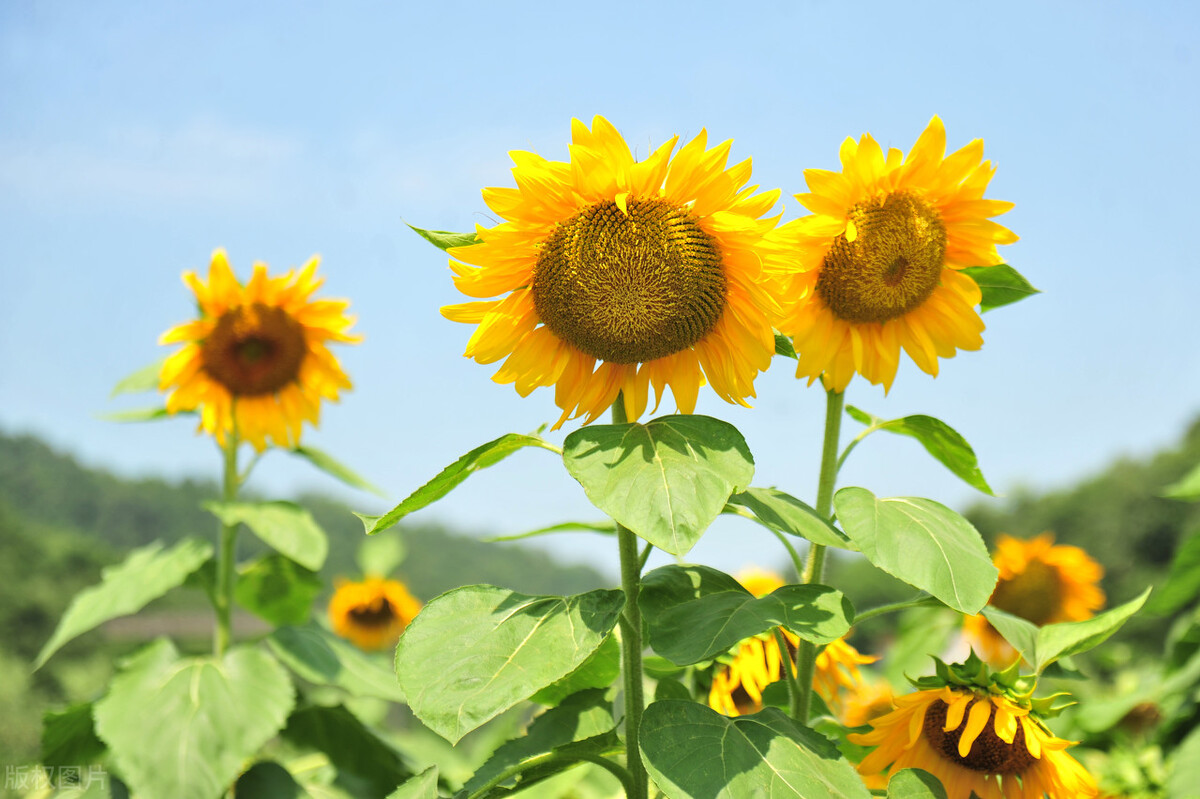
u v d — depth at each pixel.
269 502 1.79
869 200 1.27
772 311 1.17
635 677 1.19
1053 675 1.38
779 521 1.15
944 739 1.24
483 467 1.22
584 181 1.14
